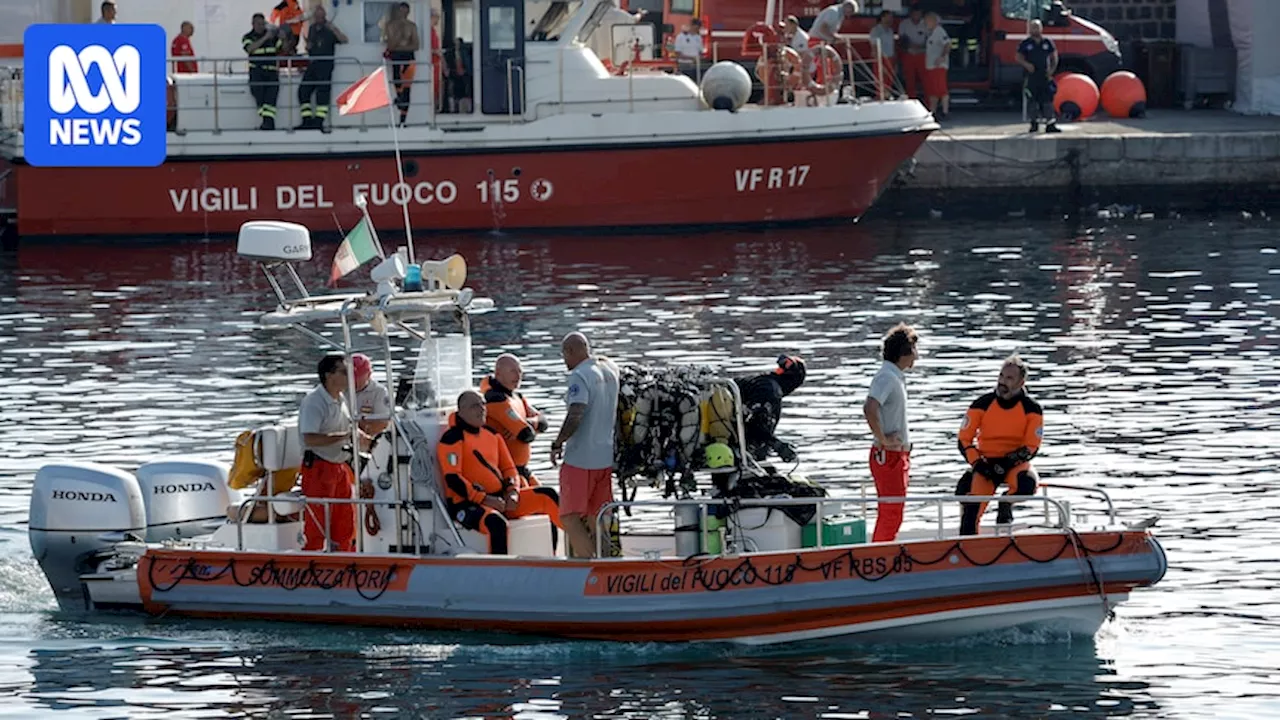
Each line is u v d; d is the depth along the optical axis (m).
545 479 54.19
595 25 109.81
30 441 60.31
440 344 42.84
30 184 108.69
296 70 108.19
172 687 38.34
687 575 39.66
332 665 39.34
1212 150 122.12
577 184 109.56
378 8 106.94
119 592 43.25
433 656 39.72
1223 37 139.50
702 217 112.19
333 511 42.62
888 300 87.56
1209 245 106.81
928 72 129.75
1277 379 68.88
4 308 87.81
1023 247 106.56
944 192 122.00
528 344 76.50
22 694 38.09
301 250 41.91
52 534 44.16
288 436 43.78
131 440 60.25
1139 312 83.94
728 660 39.31
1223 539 47.94
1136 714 36.06
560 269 97.88
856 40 129.75
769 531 40.69
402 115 107.88
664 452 40.88
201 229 109.69
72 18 116.12
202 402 66.44
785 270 97.38
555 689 37.69
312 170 107.88
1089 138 121.81
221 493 46.72
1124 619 41.75
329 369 42.25
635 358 72.88
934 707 36.47
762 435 41.66
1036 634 40.25
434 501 41.78
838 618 39.59
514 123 108.75
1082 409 64.00
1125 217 120.62
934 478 54.34
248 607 42.00
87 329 82.00
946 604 39.53
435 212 109.38
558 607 39.91
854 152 112.19
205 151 107.38
